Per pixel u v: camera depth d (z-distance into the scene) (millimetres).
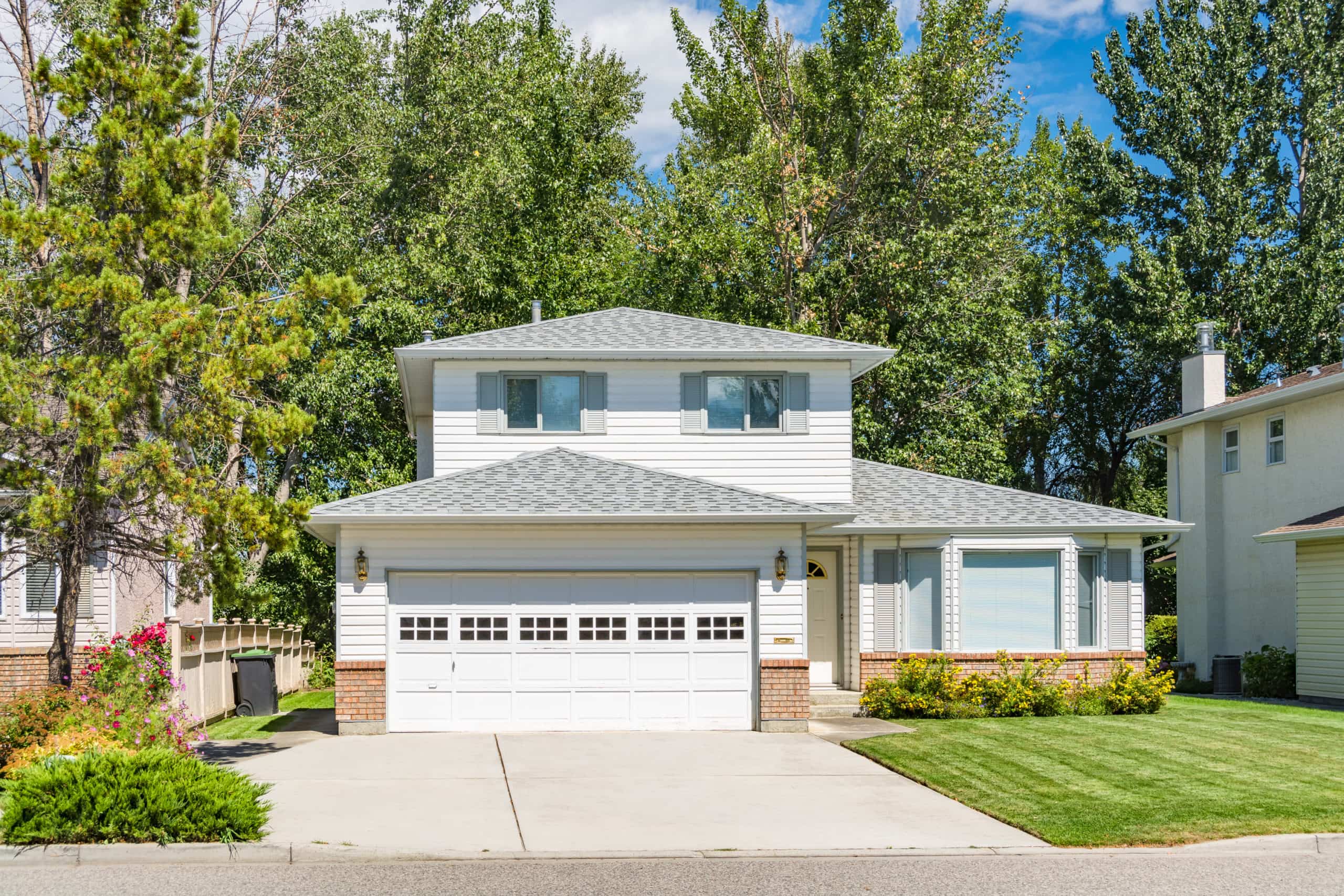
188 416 14133
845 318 34781
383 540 18609
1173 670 31500
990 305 35531
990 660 21312
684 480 20297
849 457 22594
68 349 14961
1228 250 40438
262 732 19109
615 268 37281
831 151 37625
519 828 11664
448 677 18578
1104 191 42812
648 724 18797
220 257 28250
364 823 11781
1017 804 12773
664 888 9633
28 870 10133
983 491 23359
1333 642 24156
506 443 22266
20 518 14180
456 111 34906
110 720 14539
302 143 31875
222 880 9805
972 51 35969
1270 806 12641
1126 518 21812
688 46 40000
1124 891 9633
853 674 21766
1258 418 30156
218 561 14414
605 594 18906
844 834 11586
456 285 33031
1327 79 40250
